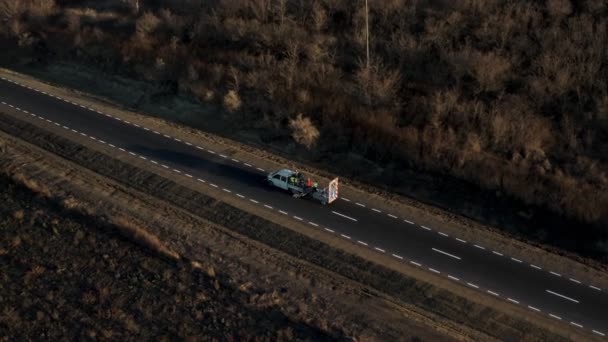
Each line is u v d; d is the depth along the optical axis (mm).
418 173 42531
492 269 35781
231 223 39188
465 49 47281
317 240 37750
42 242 37656
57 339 31969
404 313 32938
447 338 31469
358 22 52094
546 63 44969
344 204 40688
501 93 44438
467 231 38562
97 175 43531
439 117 44000
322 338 31516
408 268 35812
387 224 39062
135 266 35781
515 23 48938
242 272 35500
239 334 31812
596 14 48281
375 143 44281
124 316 32969
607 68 44594
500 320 32594
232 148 46094
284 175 41406
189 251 36938
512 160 41094
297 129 45125
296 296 33969
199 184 42406
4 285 34906
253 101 49000
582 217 37875
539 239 37938
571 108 43031
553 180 39594
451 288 34500
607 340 31469
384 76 46719
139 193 41812
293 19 54344
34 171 43812
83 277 35281
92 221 39031
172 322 32562
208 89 50781
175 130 48219
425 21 50594
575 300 33812
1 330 32500
